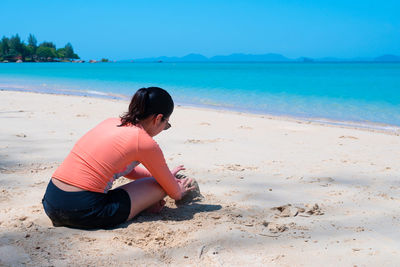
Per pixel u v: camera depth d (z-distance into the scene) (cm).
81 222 249
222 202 331
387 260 225
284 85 2277
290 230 270
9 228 255
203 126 791
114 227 262
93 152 249
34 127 692
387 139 691
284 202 337
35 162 449
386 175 437
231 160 495
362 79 2922
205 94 1728
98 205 248
